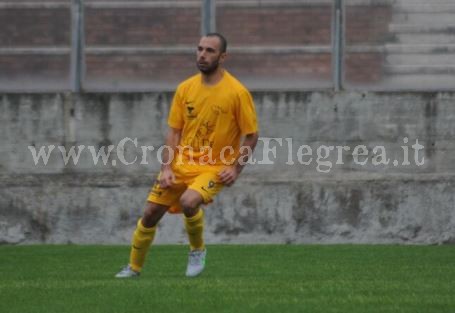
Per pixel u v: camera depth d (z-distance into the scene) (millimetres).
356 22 46875
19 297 26406
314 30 47000
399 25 46844
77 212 46250
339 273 32469
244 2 47156
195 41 47438
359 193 45875
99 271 33938
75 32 47500
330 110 46156
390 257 38531
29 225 46250
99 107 46500
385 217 45875
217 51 29875
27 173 46469
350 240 45875
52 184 46312
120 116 46469
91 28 47500
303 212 45906
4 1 47656
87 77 47469
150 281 29453
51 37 47594
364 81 46844
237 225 45875
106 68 47469
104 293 26766
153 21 47406
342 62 46812
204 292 26781
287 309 23922
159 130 46406
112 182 46250
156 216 30641
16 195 46250
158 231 45906
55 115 46469
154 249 42344
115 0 47500
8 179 46375
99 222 46188
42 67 47500
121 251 41656
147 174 46375
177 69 47406
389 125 46125
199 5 47344
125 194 46156
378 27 46812
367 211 45875
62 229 46250
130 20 47500
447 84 46688
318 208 45906
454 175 45906
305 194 45906
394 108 46125
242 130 30219
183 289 27391
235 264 35750
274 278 30625
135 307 24391
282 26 47094
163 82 47438
